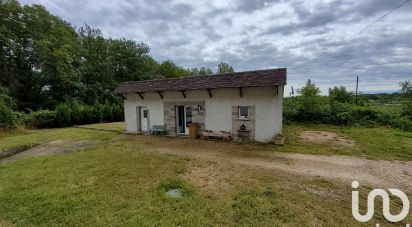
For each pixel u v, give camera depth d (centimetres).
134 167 778
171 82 1490
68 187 609
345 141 1226
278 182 641
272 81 1107
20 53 2788
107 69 3756
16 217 464
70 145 1253
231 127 1277
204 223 427
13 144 1291
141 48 4375
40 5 3016
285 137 1329
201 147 1127
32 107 2841
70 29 3625
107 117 2847
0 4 2555
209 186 611
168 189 597
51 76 2862
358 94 2933
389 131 1495
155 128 1544
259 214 454
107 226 422
